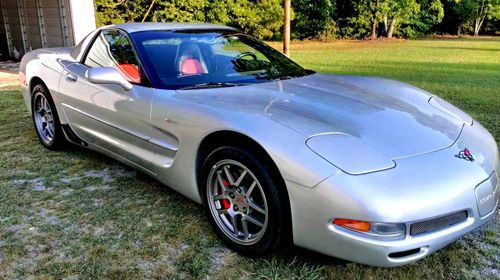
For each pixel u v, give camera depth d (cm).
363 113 218
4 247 221
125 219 251
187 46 290
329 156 178
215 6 1606
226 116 210
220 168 218
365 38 1978
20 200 276
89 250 219
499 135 395
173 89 251
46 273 200
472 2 2183
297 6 1880
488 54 1251
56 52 374
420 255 174
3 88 675
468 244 224
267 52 328
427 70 896
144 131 259
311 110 216
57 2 883
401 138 197
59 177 314
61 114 342
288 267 204
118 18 1425
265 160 194
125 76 274
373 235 166
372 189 167
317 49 1458
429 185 172
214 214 225
